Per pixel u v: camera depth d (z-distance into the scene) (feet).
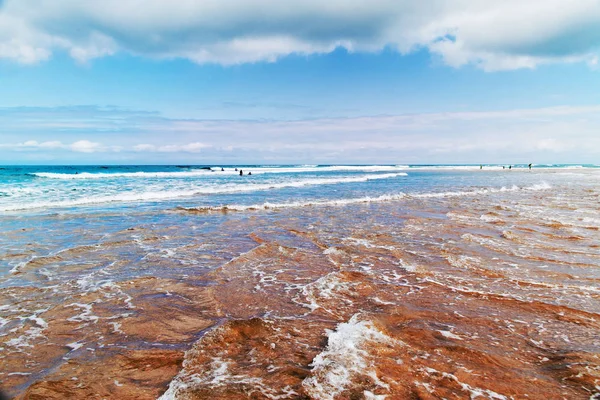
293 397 10.75
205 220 44.24
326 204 60.85
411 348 13.78
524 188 96.17
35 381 11.78
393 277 22.77
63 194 66.90
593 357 13.23
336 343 13.99
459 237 34.12
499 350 13.75
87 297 19.36
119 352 13.74
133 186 86.89
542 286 21.01
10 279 22.08
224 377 11.87
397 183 118.62
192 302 18.81
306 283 21.79
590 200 65.67
